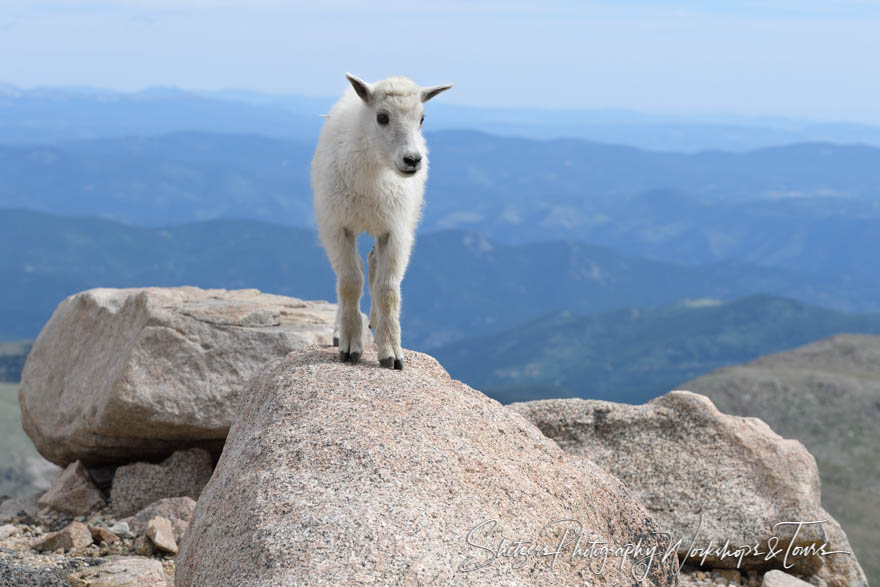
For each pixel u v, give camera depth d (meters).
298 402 6.30
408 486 5.16
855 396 73.38
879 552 49.53
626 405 9.63
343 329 7.23
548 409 9.68
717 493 8.61
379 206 7.13
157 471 11.05
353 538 4.57
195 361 10.85
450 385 7.18
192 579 5.23
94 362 11.90
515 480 5.58
